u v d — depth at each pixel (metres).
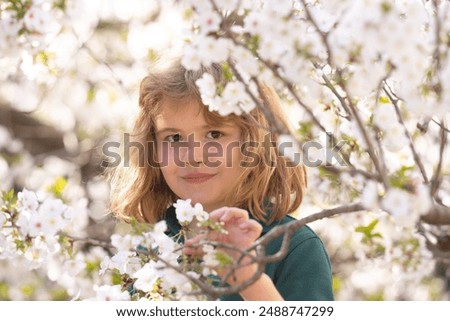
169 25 5.70
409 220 1.80
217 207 3.05
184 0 2.13
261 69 2.11
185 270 2.24
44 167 6.26
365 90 2.07
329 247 5.52
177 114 2.96
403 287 4.81
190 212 2.34
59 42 2.83
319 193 3.55
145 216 3.42
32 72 2.59
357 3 2.04
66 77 6.01
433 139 3.33
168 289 2.39
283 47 2.08
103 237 5.30
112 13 5.95
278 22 2.04
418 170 2.37
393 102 2.17
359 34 2.01
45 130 6.50
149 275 2.36
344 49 2.05
